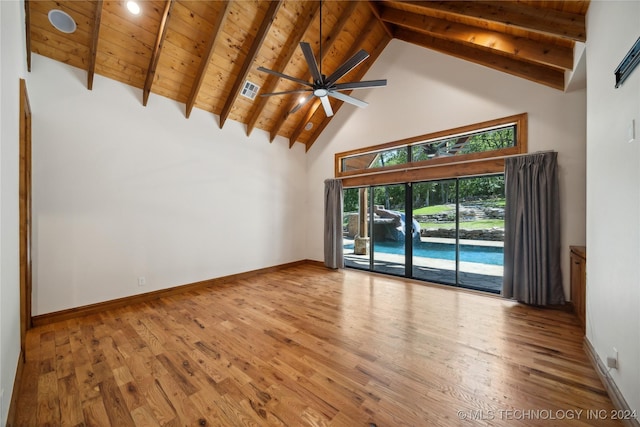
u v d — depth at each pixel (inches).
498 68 149.6
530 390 74.6
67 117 129.3
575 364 87.0
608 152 77.0
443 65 173.6
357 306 141.3
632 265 62.7
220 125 191.9
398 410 67.6
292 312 133.5
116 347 99.5
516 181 143.9
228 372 83.8
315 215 252.2
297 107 158.6
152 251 157.5
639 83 59.5
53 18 115.1
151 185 157.9
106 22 124.2
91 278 135.3
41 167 122.2
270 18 145.9
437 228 183.3
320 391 75.0
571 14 99.7
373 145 209.3
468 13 118.6
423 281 188.5
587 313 95.0
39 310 120.6
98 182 138.6
